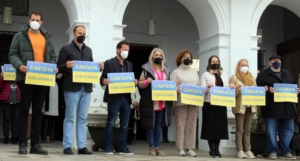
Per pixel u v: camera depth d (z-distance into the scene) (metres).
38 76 6.57
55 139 11.70
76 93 7.07
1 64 11.35
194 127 8.05
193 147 8.05
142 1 12.52
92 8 9.16
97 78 7.11
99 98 8.97
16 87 9.62
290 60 12.95
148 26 12.21
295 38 12.81
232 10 10.04
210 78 8.04
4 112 9.66
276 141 8.38
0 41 11.39
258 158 8.45
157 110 7.68
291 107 8.32
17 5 11.57
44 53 6.78
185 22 12.83
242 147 8.44
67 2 9.62
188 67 8.10
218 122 7.96
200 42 10.73
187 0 10.38
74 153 7.49
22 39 6.64
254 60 10.10
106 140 7.63
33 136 6.83
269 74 8.42
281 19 13.45
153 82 7.55
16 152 7.12
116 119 8.38
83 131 7.25
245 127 8.42
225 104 7.85
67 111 7.09
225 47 9.97
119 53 7.62
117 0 9.35
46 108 10.30
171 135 12.52
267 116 8.34
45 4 11.80
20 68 6.44
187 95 7.78
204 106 8.04
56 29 11.85
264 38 13.29
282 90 8.20
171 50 12.70
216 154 8.11
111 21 9.25
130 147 10.20
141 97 7.71
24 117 6.70
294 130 9.09
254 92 8.13
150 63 7.86
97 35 9.14
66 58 7.06
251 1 10.19
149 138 7.75
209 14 10.18
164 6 12.70
